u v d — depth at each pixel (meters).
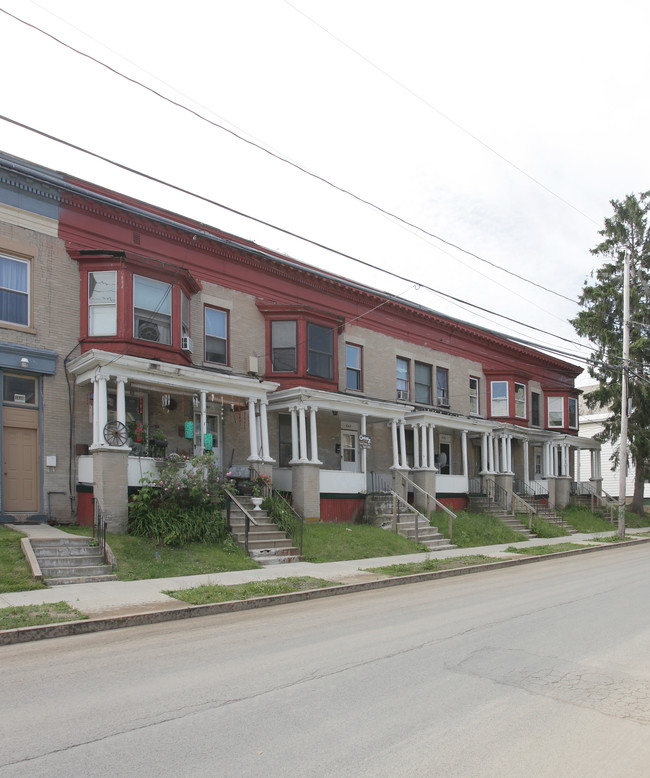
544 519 29.28
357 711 5.63
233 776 4.32
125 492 14.91
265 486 17.95
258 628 9.20
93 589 11.37
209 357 19.64
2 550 12.48
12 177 15.54
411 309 26.84
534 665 7.18
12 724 5.25
